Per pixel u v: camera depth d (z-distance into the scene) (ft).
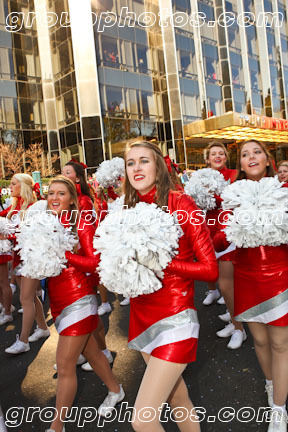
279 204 6.38
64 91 69.26
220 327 11.76
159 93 75.82
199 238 5.48
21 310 15.35
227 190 7.08
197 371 9.11
